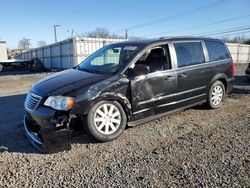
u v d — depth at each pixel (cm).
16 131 476
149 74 450
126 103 425
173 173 312
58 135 368
